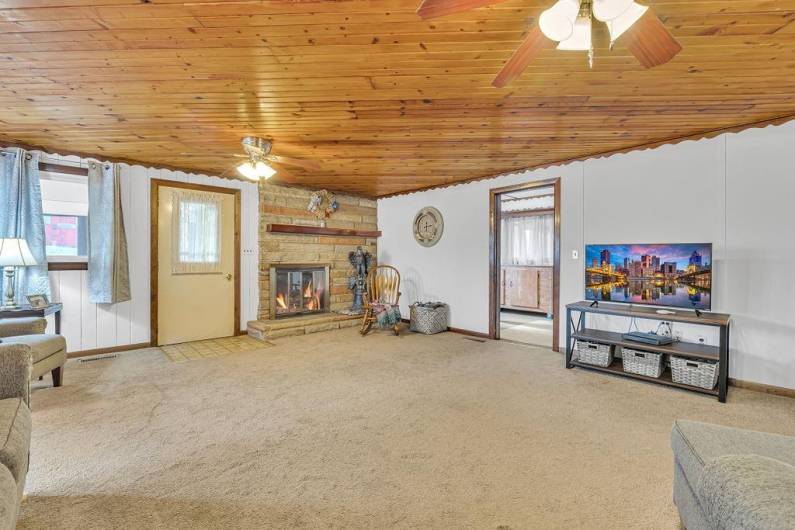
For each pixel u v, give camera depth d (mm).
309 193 5637
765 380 2969
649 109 2779
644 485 1740
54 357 2896
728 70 2201
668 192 3455
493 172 4715
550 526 1474
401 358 3914
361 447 2082
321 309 5801
